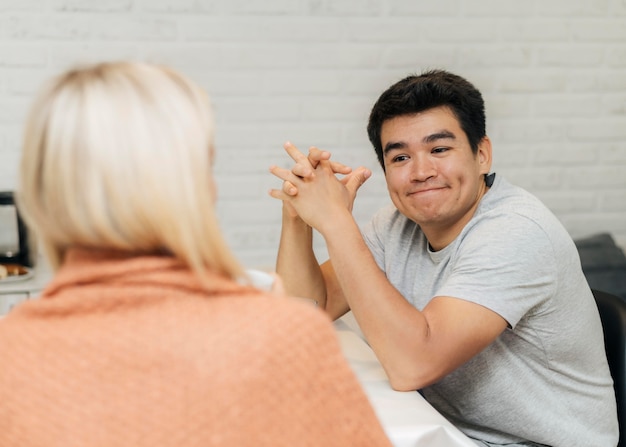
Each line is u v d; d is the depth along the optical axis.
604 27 2.65
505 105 2.64
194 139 0.76
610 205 2.75
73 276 0.76
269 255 2.55
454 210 1.42
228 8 2.41
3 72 2.33
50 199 0.75
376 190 2.60
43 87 0.79
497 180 1.49
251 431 0.71
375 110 1.48
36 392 0.72
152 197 0.74
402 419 1.18
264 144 2.50
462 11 2.55
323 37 2.48
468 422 1.47
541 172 2.70
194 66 2.43
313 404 0.76
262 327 0.75
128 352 0.72
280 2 2.44
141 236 0.75
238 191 2.51
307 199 1.41
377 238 1.66
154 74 0.78
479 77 2.60
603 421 1.46
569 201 2.73
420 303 1.52
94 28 2.36
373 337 1.31
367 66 2.52
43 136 0.76
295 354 0.75
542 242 1.34
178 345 0.72
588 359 1.43
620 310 1.53
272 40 2.45
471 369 1.41
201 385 0.71
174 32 2.40
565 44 2.64
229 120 2.47
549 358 1.40
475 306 1.29
